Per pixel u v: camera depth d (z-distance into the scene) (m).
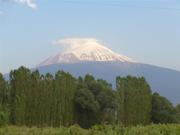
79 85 115.56
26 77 104.31
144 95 121.50
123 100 118.25
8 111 98.88
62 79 111.12
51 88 108.38
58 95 109.44
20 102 101.06
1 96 101.38
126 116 118.00
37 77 106.56
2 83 102.19
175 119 124.06
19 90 102.56
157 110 123.88
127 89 119.44
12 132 45.88
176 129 47.69
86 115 114.00
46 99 106.81
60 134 44.56
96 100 115.25
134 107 119.19
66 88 111.38
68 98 111.56
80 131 44.56
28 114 102.69
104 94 115.62
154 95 125.06
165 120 123.75
